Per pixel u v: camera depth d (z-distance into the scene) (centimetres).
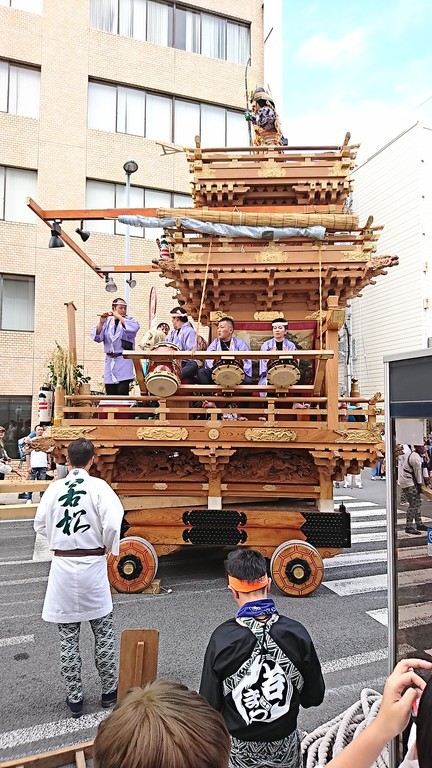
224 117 2066
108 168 1864
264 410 620
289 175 812
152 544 650
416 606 278
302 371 758
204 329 1419
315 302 803
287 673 238
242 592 257
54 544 370
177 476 654
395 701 158
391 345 2064
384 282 2108
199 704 132
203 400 623
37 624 543
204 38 2055
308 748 330
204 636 504
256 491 649
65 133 1809
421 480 277
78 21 1850
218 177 820
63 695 400
